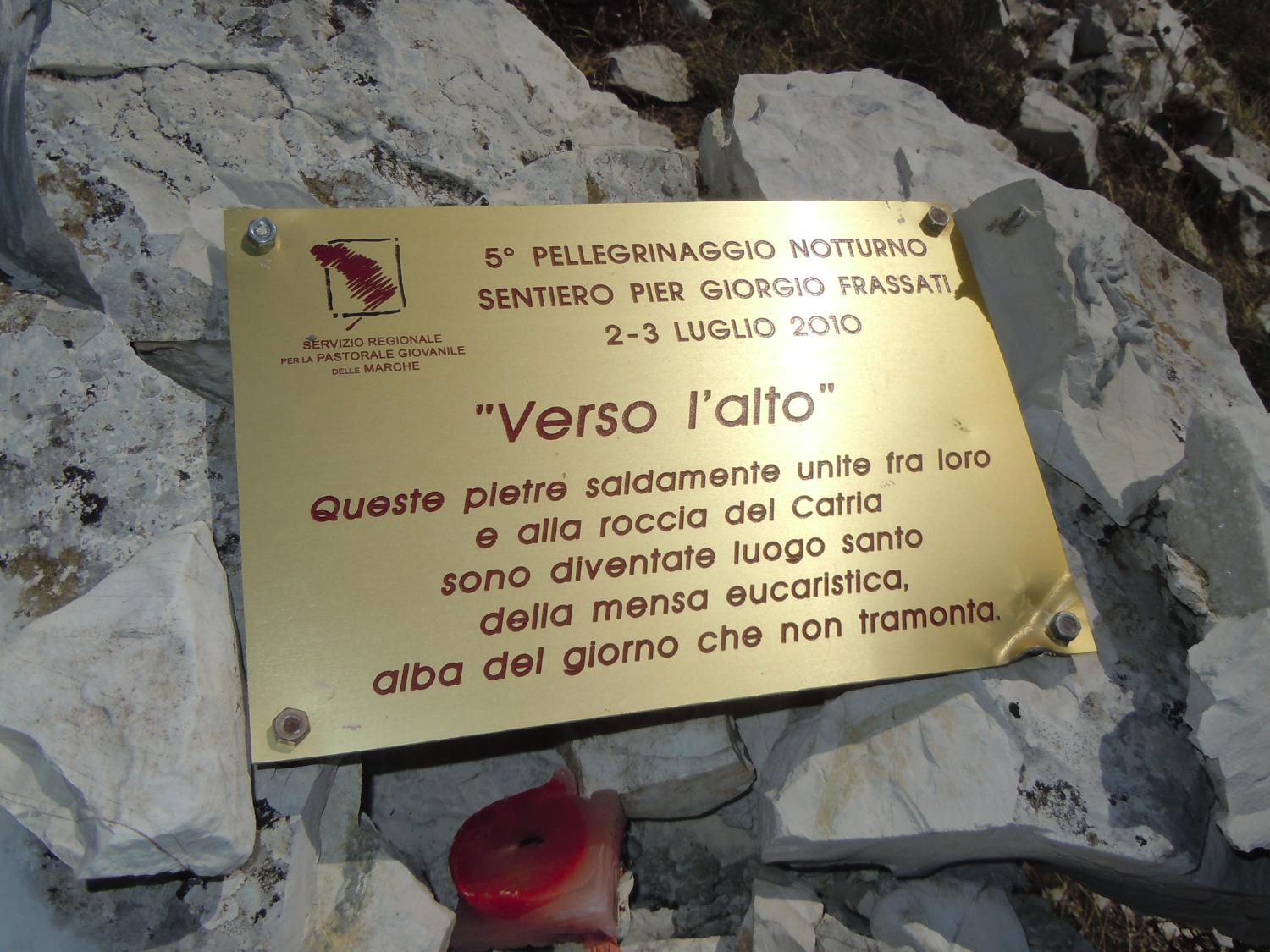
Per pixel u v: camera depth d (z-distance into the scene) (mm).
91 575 338
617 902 382
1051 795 361
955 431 391
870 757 371
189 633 309
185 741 293
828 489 373
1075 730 372
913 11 663
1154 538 407
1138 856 353
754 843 425
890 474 380
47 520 342
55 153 364
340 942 332
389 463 345
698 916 406
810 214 411
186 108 386
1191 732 360
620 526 354
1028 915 420
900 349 399
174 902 312
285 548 332
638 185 457
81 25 377
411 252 370
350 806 360
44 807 286
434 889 392
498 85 445
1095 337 396
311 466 340
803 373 386
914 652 364
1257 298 656
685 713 397
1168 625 396
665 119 596
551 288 376
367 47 419
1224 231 695
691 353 378
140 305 368
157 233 368
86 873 283
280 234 363
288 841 324
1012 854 390
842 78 527
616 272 384
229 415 381
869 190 470
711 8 656
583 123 465
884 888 405
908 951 382
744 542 362
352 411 348
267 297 355
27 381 358
